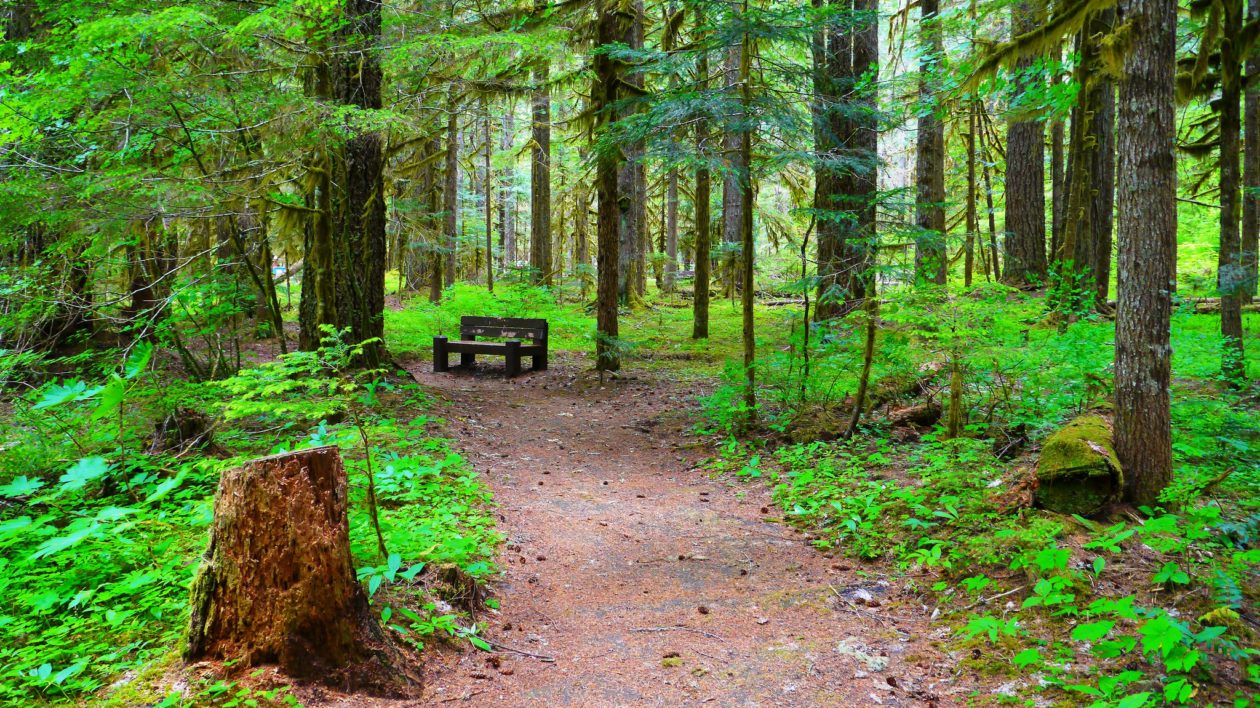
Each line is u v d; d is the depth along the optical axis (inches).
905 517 195.8
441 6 314.3
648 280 1230.3
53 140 245.6
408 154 714.2
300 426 257.4
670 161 293.6
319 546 108.5
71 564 143.9
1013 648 129.1
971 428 244.7
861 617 151.9
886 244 289.7
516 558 185.8
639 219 882.1
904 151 909.8
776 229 892.0
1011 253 567.5
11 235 244.5
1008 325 266.7
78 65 206.8
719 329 636.1
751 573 179.3
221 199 249.9
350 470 207.8
